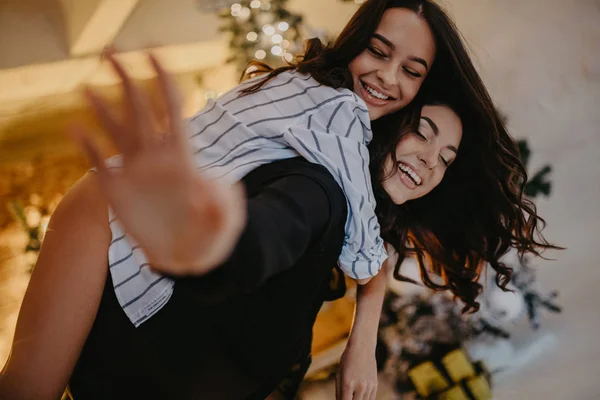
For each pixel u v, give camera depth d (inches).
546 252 113.9
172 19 150.6
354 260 41.0
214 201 17.3
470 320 94.5
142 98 17.2
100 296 36.1
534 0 143.3
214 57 148.6
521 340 99.4
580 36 137.8
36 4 147.7
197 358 37.0
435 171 48.1
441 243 57.7
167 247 17.5
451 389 90.2
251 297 37.1
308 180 32.0
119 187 16.9
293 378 56.7
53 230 36.7
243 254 22.1
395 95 45.3
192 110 123.3
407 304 94.3
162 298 35.5
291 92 41.1
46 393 35.1
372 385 48.4
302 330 43.2
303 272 37.3
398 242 55.5
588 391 94.5
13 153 149.7
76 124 17.0
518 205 55.9
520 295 96.1
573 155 127.2
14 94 150.4
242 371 38.7
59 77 148.8
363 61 45.0
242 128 38.7
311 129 38.8
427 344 94.2
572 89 134.6
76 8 146.6
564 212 120.3
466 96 48.4
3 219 132.3
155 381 36.6
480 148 51.9
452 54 45.9
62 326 35.0
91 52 149.9
